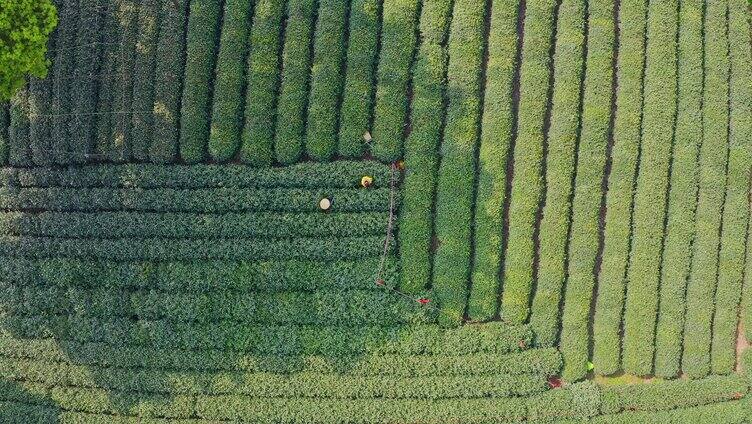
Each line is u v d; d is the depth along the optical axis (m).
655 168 22.09
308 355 21.72
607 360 21.83
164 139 21.88
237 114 22.08
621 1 22.41
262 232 21.81
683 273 21.98
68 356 21.73
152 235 21.88
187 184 21.94
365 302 21.73
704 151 22.22
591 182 22.03
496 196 21.89
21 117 22.03
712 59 22.36
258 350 21.77
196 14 22.06
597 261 22.27
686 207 22.09
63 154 21.91
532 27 22.20
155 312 21.75
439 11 22.11
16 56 18.33
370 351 21.73
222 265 21.77
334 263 21.84
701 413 21.56
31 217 21.97
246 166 22.05
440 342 21.72
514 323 21.86
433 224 22.06
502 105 22.00
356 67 22.03
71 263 21.81
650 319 21.88
